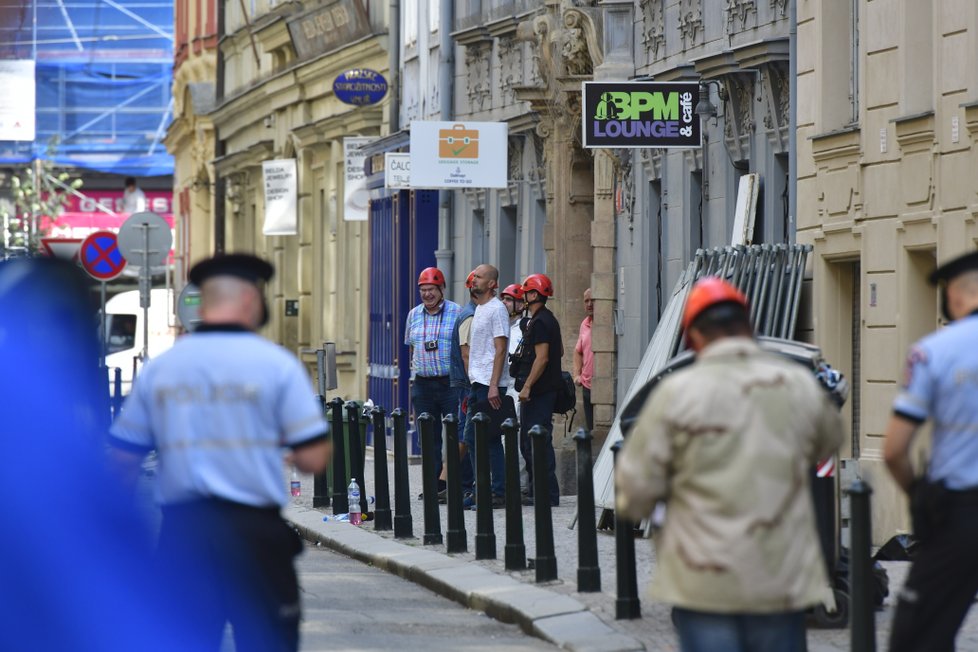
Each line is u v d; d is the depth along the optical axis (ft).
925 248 132.87
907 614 65.98
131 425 63.36
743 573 55.98
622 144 159.53
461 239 261.44
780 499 56.54
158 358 63.21
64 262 67.92
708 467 56.54
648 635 93.20
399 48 289.74
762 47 158.30
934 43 131.23
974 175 125.59
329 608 108.99
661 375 95.50
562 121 213.66
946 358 64.49
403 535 141.69
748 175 164.96
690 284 157.07
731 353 57.52
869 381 139.64
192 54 476.54
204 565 61.87
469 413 157.48
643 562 117.80
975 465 64.59
